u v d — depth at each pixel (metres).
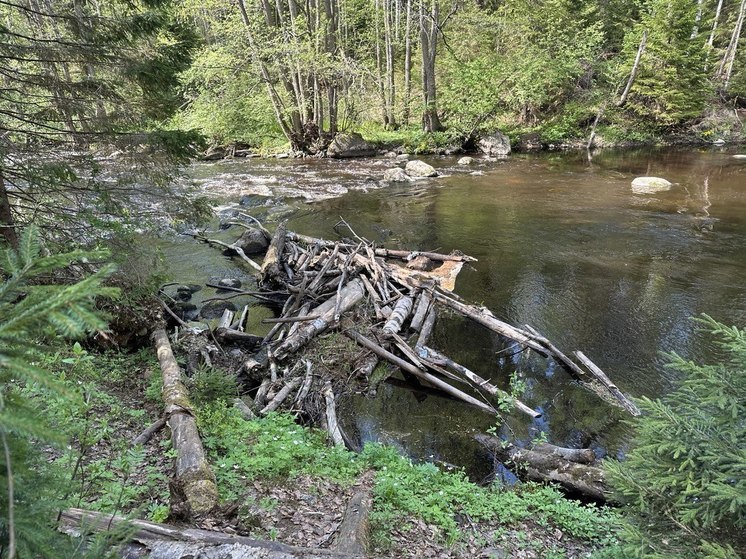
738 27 30.42
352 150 25.25
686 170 20.22
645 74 28.44
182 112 24.88
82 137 6.47
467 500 4.45
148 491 3.64
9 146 5.86
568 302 9.12
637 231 12.84
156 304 7.40
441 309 9.06
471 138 27.50
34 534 1.33
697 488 2.56
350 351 7.45
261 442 4.66
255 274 10.54
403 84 32.19
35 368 1.17
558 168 21.69
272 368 6.82
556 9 28.97
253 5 24.02
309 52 22.45
